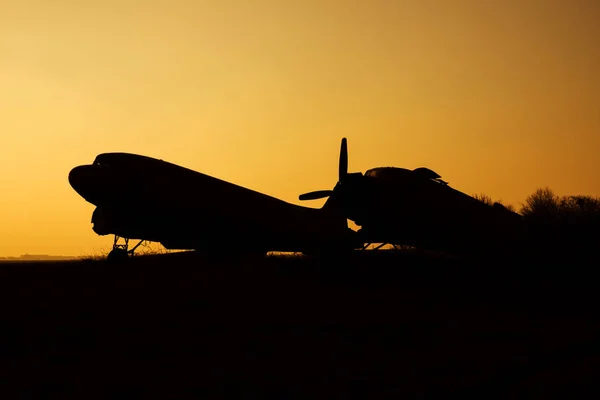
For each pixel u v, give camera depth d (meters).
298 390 6.96
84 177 25.03
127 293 16.78
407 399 6.57
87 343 9.65
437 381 7.31
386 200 19.17
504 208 21.06
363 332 10.88
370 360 8.55
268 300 15.92
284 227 29.14
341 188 20.81
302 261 28.09
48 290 17.19
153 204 25.42
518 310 14.62
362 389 6.98
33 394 6.76
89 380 7.35
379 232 20.20
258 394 6.80
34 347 9.34
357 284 20.67
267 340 10.03
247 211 28.19
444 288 18.89
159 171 26.36
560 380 7.27
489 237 18.64
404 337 10.38
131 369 7.91
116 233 26.42
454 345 9.70
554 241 19.50
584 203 25.81
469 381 7.32
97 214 26.69
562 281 18.91
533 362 8.30
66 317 12.33
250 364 8.24
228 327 11.33
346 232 31.20
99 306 14.12
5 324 11.37
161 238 26.94
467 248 18.97
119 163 25.81
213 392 6.87
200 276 22.08
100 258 30.25
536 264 19.17
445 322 12.18
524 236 19.16
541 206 26.17
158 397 6.66
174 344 9.62
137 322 11.82
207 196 27.02
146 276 21.91
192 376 7.58
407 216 18.83
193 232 26.69
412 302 15.99
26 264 31.00
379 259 26.16
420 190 19.03
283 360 8.50
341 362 8.38
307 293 18.06
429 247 19.92
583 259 19.14
